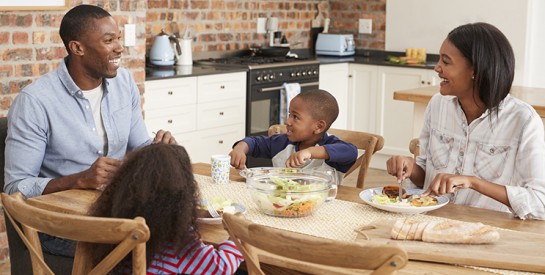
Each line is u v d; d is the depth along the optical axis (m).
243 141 2.95
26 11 3.77
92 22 2.70
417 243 1.91
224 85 5.26
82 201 2.36
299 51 6.89
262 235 1.61
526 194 2.24
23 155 2.64
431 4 6.49
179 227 1.72
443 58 2.44
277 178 2.35
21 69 3.79
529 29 6.04
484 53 2.35
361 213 2.26
